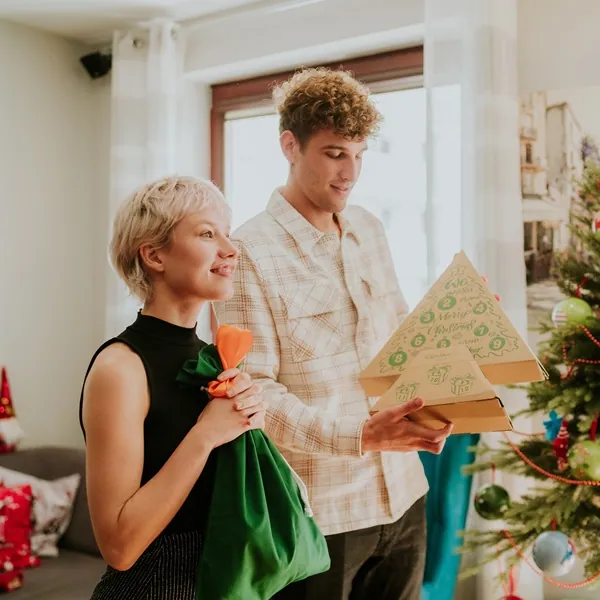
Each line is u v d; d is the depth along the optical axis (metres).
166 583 1.12
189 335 1.23
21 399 3.58
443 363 1.28
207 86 3.53
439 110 2.50
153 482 1.08
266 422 1.49
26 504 2.86
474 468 2.07
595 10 2.38
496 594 2.33
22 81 3.59
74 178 3.81
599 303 1.98
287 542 1.12
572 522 1.92
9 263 3.55
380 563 1.68
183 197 1.17
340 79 1.60
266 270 1.58
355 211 1.83
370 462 1.61
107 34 3.69
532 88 2.49
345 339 1.64
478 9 2.40
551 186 2.44
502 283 2.38
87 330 3.87
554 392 1.92
